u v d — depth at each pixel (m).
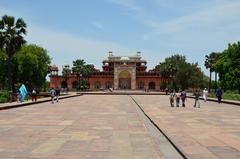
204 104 41.28
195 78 119.69
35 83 74.00
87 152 10.54
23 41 53.44
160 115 23.78
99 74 140.00
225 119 21.05
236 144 11.57
